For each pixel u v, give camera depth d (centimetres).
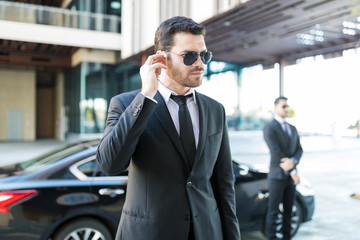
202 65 129
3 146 1792
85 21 1712
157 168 127
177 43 127
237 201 352
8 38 1560
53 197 291
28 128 2311
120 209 310
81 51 1809
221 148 153
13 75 2273
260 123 1645
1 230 272
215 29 1010
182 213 127
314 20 880
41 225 282
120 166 121
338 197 645
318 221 486
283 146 346
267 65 1545
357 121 2038
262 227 371
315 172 954
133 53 1498
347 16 827
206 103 148
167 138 129
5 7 1555
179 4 1065
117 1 1869
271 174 345
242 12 827
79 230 299
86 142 384
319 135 2089
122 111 133
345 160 1235
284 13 834
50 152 386
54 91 2611
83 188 303
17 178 300
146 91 118
